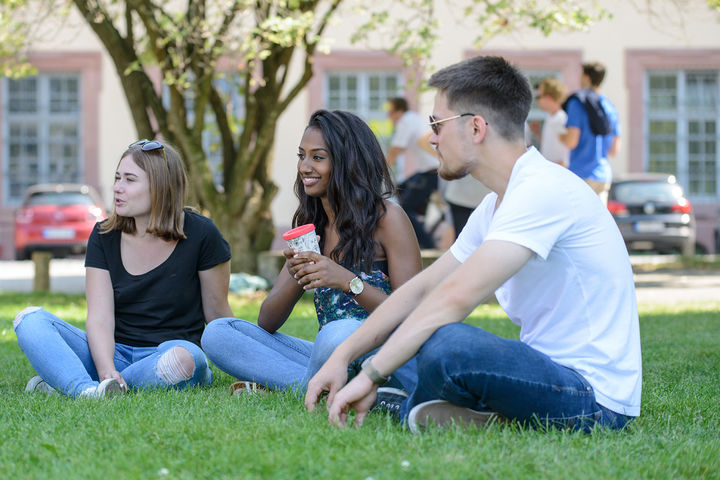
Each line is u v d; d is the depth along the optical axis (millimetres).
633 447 2557
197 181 9875
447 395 2568
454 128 2662
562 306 2646
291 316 7273
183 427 2738
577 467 2348
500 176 2680
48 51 18797
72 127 19266
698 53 19000
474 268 2541
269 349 3457
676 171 19484
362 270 3314
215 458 2404
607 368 2639
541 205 2561
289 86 18781
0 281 12289
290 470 2318
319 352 3047
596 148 8133
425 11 9648
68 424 2873
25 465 2430
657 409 3316
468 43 18547
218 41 9180
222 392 3525
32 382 3684
